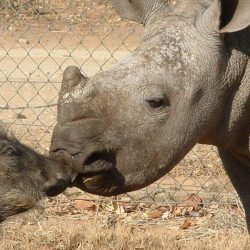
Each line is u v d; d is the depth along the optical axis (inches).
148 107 385.1
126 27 1187.3
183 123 395.9
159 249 560.7
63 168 384.8
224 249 555.5
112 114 379.9
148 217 613.9
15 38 1152.8
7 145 408.8
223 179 660.1
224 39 405.7
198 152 702.5
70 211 616.7
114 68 390.0
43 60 960.3
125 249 561.6
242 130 427.5
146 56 392.2
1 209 411.8
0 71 967.0
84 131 375.9
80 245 561.6
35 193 405.4
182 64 393.4
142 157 389.4
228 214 612.7
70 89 378.6
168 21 407.5
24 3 1245.7
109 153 382.9
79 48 1094.4
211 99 403.5
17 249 566.6
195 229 595.2
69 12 1255.5
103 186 389.7
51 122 786.2
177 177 667.4
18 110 829.2
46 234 578.9
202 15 405.1
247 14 392.5
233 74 409.4
